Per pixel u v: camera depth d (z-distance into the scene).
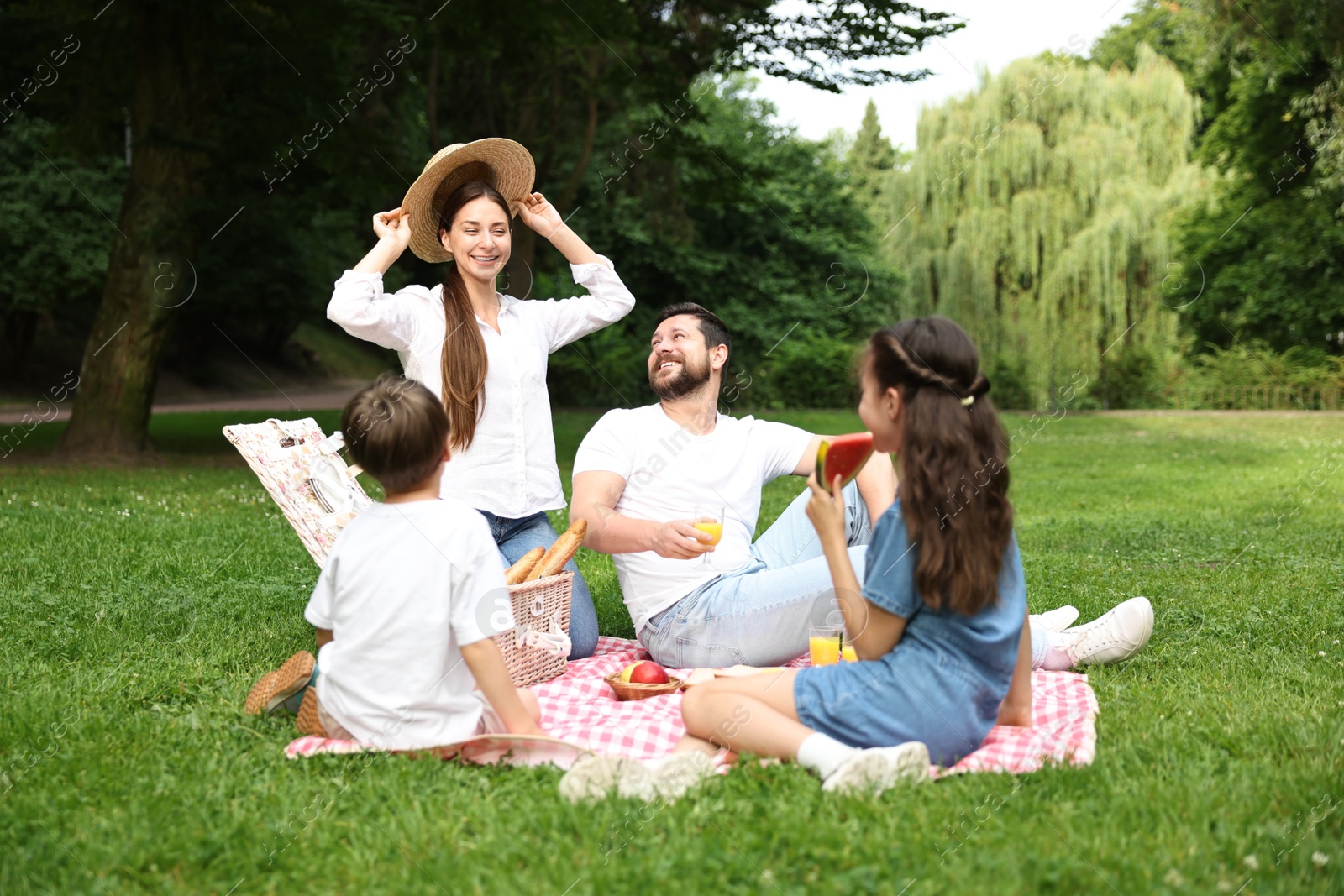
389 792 2.51
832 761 2.52
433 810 2.40
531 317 4.09
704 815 2.35
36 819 2.41
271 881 2.15
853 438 2.74
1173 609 4.68
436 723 2.76
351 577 2.76
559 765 2.69
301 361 36.62
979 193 22.77
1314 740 2.86
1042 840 2.23
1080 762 2.67
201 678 3.53
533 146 15.79
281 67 12.38
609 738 2.87
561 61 14.50
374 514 2.80
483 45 13.50
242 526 7.19
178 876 2.17
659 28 13.61
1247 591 5.12
